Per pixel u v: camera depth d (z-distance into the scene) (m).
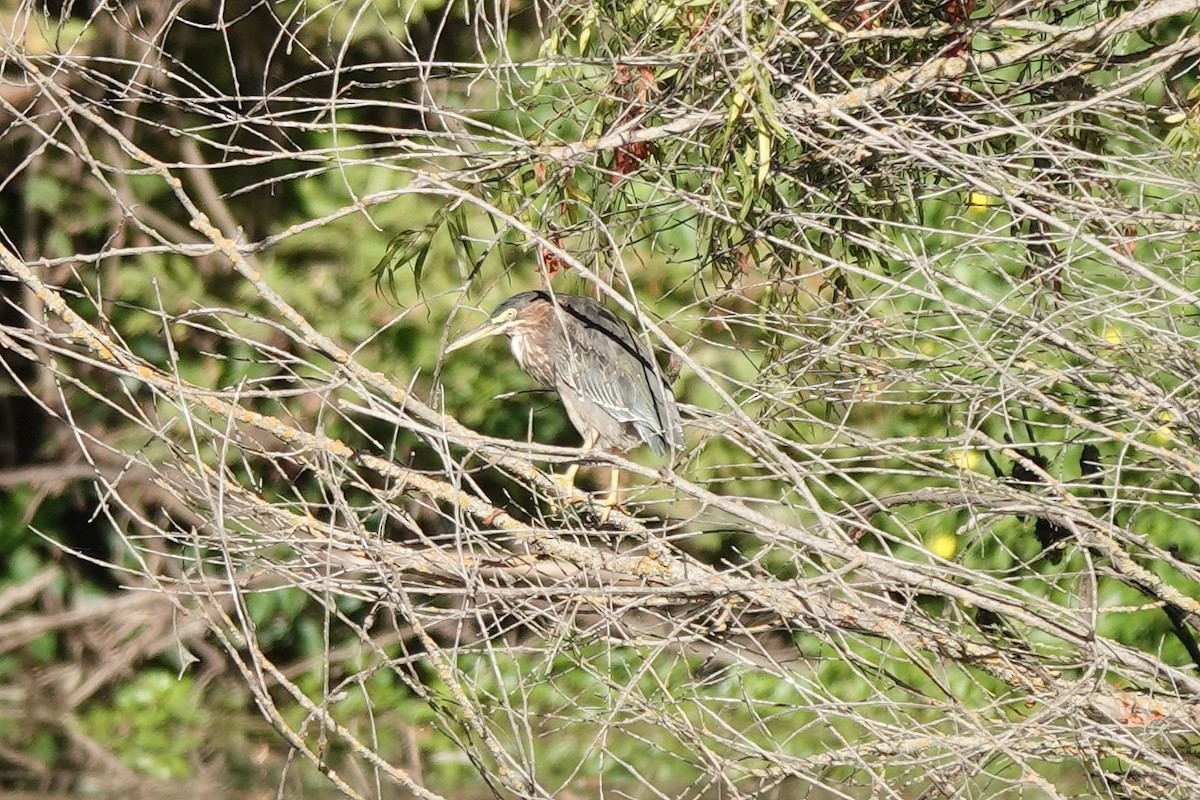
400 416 6.76
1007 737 7.17
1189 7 7.89
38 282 6.99
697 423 7.41
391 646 15.13
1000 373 7.32
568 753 12.45
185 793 14.01
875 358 8.37
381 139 15.89
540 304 11.24
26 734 15.21
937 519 12.76
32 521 16.83
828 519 6.89
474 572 7.16
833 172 8.80
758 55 6.90
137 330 15.89
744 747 7.63
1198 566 8.64
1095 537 7.94
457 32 14.59
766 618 8.73
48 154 15.28
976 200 8.98
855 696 13.20
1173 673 7.16
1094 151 9.25
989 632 8.99
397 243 8.97
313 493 14.63
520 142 7.72
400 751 14.20
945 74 7.86
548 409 16.94
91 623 16.45
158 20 14.16
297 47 14.86
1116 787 8.36
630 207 9.34
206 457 15.03
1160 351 7.85
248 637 6.80
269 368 15.98
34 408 16.58
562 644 7.30
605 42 7.98
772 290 9.64
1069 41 8.04
